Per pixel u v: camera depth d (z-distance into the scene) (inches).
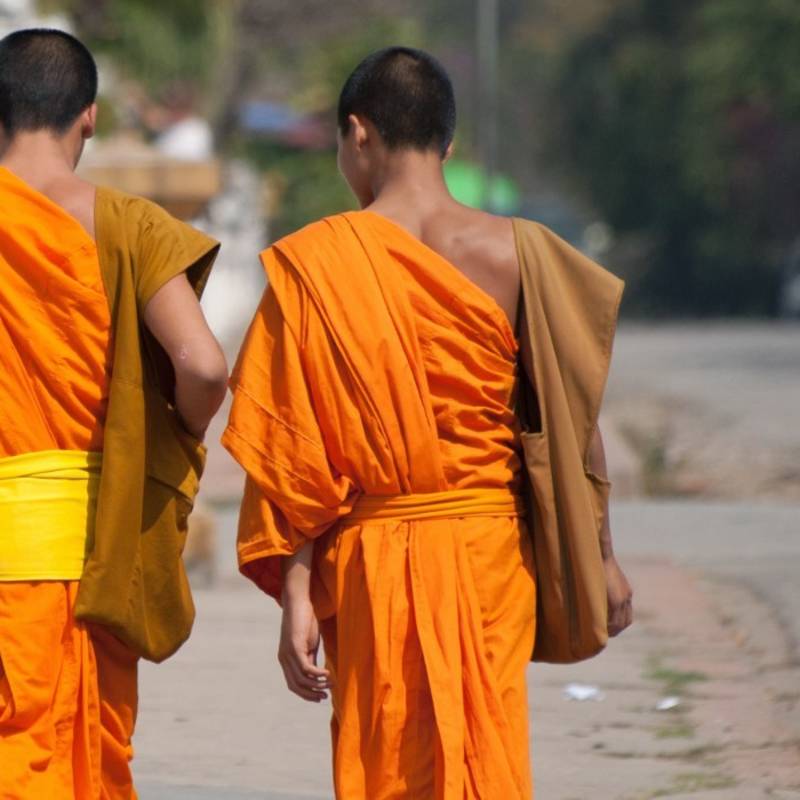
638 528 1632.6
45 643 567.5
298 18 4963.1
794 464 2391.7
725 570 1368.1
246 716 919.7
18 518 566.3
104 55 2496.3
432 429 562.3
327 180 4884.4
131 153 1664.6
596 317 580.1
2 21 1866.4
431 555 565.3
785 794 772.6
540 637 601.9
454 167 5270.7
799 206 7372.1
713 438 2706.7
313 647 572.1
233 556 1552.7
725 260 7751.0
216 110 4645.7
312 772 809.5
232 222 5059.1
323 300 560.1
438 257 563.5
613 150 7696.9
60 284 560.1
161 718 914.1
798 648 1063.6
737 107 7249.0
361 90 586.9
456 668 557.3
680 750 853.2
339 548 573.0
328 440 563.2
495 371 569.6
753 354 4608.8
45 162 579.8
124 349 563.8
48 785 565.9
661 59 7554.1
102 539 564.4
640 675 1016.2
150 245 567.2
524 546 586.6
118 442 564.1
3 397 564.4
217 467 2180.1
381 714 561.9
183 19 2511.1
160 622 591.2
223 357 569.6
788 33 7022.6
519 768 565.3
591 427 582.6
